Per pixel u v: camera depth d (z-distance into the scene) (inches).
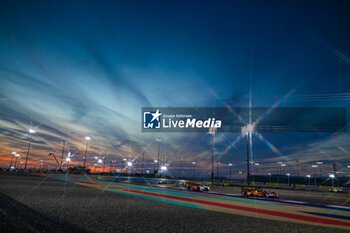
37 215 307.7
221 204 595.2
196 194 936.3
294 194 1398.9
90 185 1098.7
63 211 353.4
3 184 780.6
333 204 782.5
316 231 309.9
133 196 677.3
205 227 297.7
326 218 436.5
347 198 1151.6
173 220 335.0
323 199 1040.8
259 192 1010.1
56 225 262.7
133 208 434.6
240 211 477.4
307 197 1154.7
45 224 263.0
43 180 1249.4
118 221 306.3
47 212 335.3
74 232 240.5
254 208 543.2
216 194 1029.8
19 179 1165.1
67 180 1470.2
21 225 249.9
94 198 560.4
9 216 287.4
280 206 621.3
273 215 442.9
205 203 600.4
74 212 351.9
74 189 788.6
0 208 336.8
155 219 335.3
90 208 402.0
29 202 421.1
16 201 422.0
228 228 298.0
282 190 1732.3
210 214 411.2
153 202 554.3
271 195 975.6
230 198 820.0
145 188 1128.8
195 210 453.4
